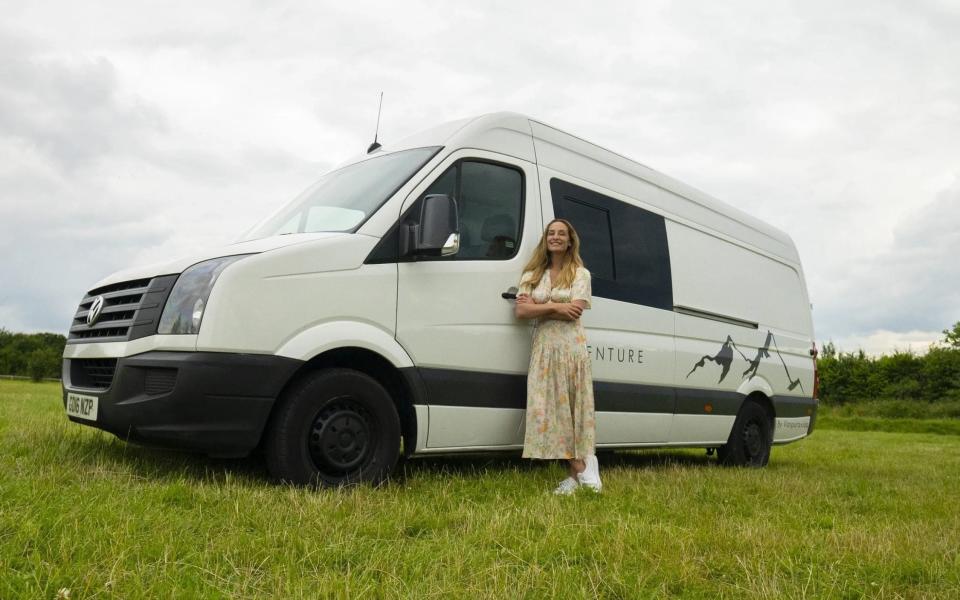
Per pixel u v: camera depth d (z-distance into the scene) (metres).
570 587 2.71
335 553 2.89
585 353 5.07
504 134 5.54
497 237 5.32
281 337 4.17
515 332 5.30
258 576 2.63
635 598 2.69
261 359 4.09
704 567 3.11
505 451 5.34
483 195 5.29
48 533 2.77
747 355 7.79
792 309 8.92
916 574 3.23
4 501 3.11
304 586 2.53
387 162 5.37
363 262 4.55
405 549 3.07
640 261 6.58
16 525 2.79
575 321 5.08
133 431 4.14
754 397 8.07
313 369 4.43
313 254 4.36
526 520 3.63
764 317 8.28
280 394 4.25
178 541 2.86
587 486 4.64
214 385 3.97
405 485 4.48
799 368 8.76
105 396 4.31
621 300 6.28
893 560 3.36
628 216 6.55
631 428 6.32
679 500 4.61
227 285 4.07
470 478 4.94
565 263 5.18
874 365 44.59
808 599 2.80
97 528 2.88
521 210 5.54
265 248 4.31
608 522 3.67
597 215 6.21
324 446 4.28
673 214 7.16
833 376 44.88
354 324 4.45
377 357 4.61
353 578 2.63
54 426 6.08
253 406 4.06
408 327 4.70
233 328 4.05
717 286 7.53
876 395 43.75
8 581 2.31
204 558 2.73
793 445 12.59
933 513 5.05
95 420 4.41
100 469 4.11
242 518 3.30
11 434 5.35
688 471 6.45
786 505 4.84
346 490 4.12
